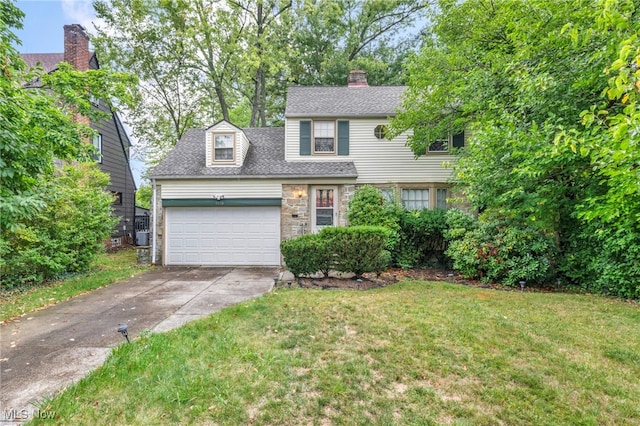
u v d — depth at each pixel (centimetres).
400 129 942
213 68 1523
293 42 1716
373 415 227
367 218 855
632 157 287
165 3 1286
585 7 440
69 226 732
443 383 266
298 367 288
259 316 419
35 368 300
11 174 421
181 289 631
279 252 977
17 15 650
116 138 1491
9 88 471
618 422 223
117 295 583
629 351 322
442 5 743
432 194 1028
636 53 239
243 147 1044
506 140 513
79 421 220
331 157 1040
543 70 511
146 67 1490
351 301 481
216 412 227
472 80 675
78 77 727
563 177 567
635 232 525
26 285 651
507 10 596
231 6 1408
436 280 709
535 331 371
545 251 656
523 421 223
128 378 268
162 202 972
